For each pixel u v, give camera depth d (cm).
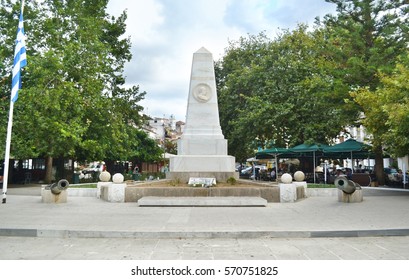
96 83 2122
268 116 2338
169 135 8181
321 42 2208
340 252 618
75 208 1116
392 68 1761
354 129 3616
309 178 2516
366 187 1845
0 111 1819
